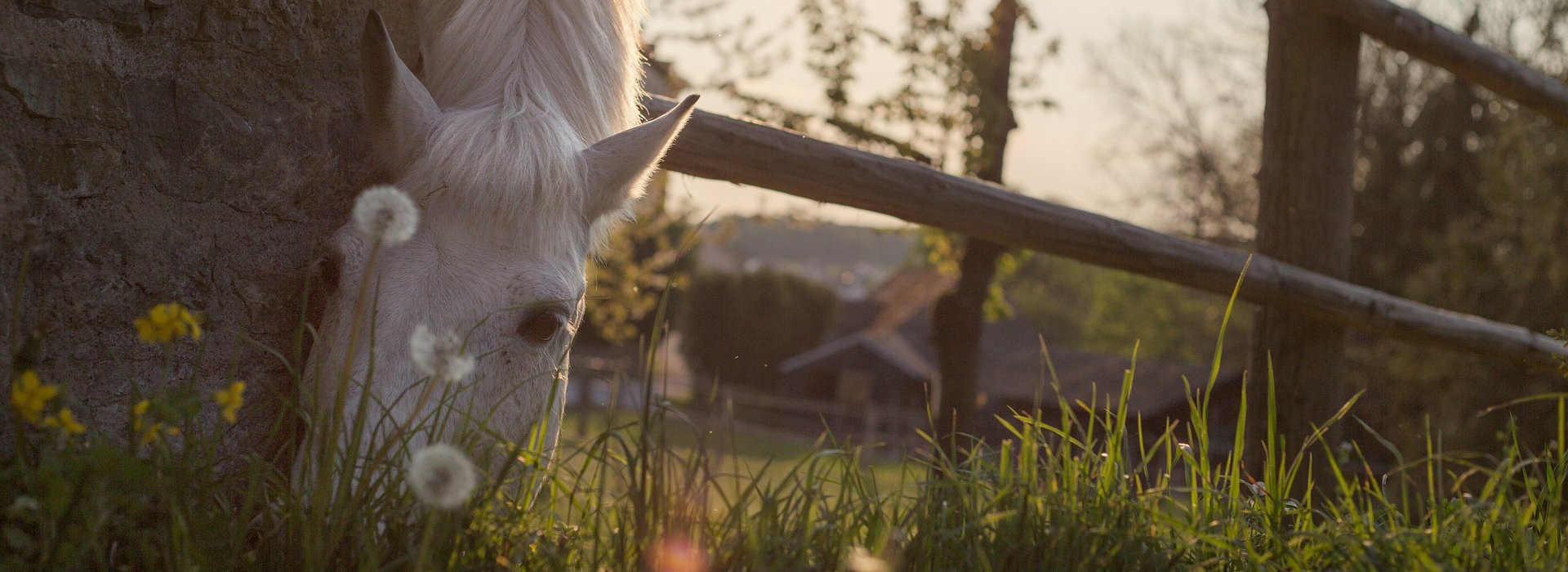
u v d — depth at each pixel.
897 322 39.44
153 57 1.77
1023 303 40.91
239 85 1.90
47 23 1.62
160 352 1.78
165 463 1.45
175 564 1.34
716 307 35.66
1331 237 3.99
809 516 1.56
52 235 1.63
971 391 8.38
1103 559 1.57
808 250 96.94
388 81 1.83
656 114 2.86
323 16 2.04
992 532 1.62
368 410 1.61
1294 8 3.99
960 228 3.25
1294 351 3.96
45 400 1.24
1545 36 15.40
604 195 1.99
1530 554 1.68
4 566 1.24
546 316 1.81
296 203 2.00
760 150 2.87
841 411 22.16
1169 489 1.75
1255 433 4.01
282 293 1.97
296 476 1.58
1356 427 7.14
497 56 2.05
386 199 1.45
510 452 1.54
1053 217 3.38
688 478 1.51
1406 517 1.79
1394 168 17.62
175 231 1.80
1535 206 13.39
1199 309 24.30
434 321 1.69
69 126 1.65
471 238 1.77
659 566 1.46
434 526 1.37
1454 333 4.33
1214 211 21.42
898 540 1.54
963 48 7.91
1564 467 1.92
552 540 1.57
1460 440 10.69
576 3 2.20
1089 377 23.61
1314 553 1.68
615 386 1.61
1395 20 4.01
